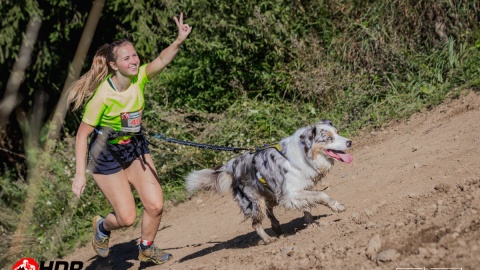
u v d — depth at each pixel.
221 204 9.60
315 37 12.02
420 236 5.18
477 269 4.38
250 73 11.91
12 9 12.06
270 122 10.83
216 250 7.49
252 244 7.26
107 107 6.56
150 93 11.98
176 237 8.77
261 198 7.14
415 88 10.36
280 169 6.86
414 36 11.40
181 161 10.69
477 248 4.61
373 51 11.39
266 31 11.48
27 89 13.23
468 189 5.96
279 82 11.50
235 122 10.86
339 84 11.15
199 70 11.88
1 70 13.29
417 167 7.54
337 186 8.16
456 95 9.55
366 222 6.10
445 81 10.33
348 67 11.56
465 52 10.42
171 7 12.48
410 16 11.44
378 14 11.66
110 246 9.48
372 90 10.84
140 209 10.44
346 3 12.20
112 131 6.73
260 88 11.80
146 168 7.06
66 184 10.25
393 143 9.02
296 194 6.81
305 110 11.02
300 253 5.79
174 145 10.79
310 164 6.76
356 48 11.57
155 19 13.37
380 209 6.41
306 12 12.23
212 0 11.88
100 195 10.74
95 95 6.55
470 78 9.88
